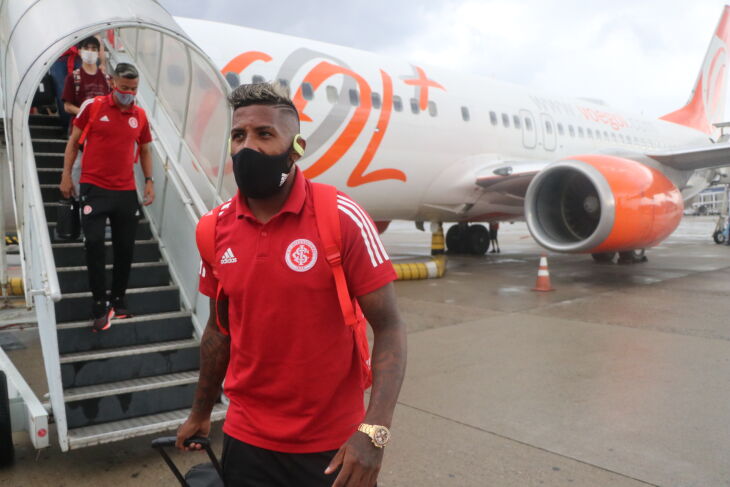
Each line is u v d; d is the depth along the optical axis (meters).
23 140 3.27
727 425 3.38
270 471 1.45
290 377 1.38
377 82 8.85
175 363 3.45
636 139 15.62
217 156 5.10
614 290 8.43
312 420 1.41
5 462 2.95
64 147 5.24
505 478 2.79
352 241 1.33
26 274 3.96
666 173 10.30
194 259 3.69
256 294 1.35
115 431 2.85
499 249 16.38
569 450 3.08
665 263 12.26
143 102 5.07
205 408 1.65
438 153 9.81
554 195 9.21
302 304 1.34
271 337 1.37
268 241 1.34
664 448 3.08
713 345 5.20
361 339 1.48
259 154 1.27
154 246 4.29
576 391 4.00
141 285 4.01
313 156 7.97
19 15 3.68
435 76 10.28
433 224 12.42
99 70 4.58
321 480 1.42
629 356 4.86
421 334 5.73
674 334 5.63
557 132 12.73
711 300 7.52
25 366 4.67
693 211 68.38
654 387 4.06
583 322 6.21
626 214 8.30
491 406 3.75
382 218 10.67
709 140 19.36
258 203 1.39
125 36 5.75
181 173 4.01
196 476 1.59
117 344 3.45
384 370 1.32
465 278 9.82
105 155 3.20
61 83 5.20
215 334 1.60
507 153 11.37
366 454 1.24
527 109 12.05
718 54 19.45
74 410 2.95
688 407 3.67
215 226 1.44
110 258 4.12
